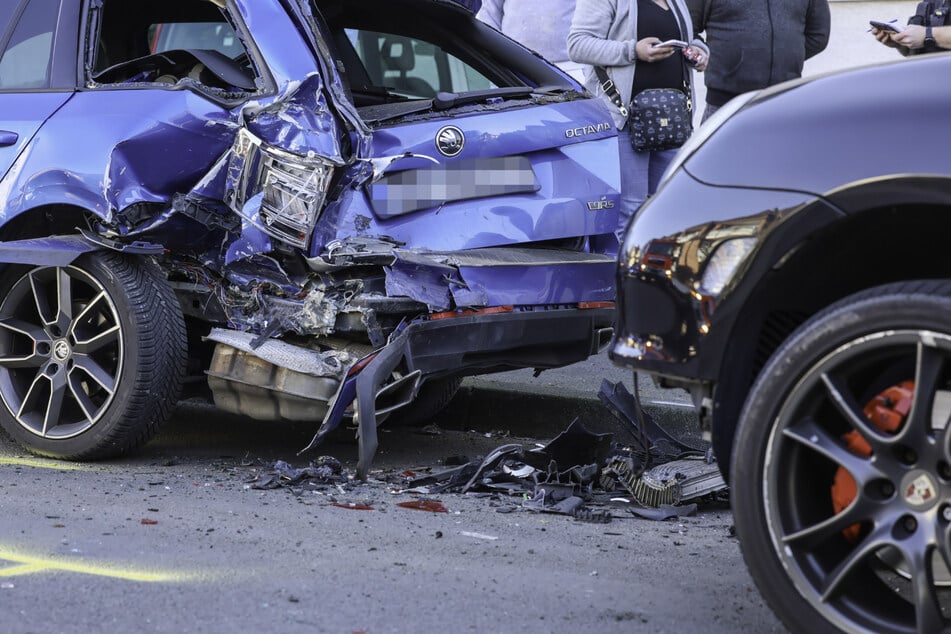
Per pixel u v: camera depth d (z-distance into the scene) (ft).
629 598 25.91
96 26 41.19
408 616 23.98
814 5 57.52
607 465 38.01
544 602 25.30
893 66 22.45
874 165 21.29
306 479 37.37
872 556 21.66
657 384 24.23
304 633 22.74
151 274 38.60
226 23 40.91
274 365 37.52
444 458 42.47
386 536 30.71
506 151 40.14
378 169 37.50
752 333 22.95
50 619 23.02
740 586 27.30
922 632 20.31
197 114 37.55
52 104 40.01
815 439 21.45
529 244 40.86
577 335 40.83
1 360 40.19
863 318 20.93
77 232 40.57
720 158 23.22
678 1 52.65
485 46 45.37
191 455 41.32
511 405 49.34
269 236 37.58
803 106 22.74
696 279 22.82
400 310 37.19
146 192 37.83
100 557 27.35
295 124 37.04
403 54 46.24
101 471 37.93
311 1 40.81
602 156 42.37
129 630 22.57
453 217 39.17
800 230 21.83
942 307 20.20
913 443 20.53
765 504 21.80
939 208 21.22
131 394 38.06
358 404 36.60
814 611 21.34
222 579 25.96
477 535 31.40
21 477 36.19
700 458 39.58
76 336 38.96
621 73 51.96
